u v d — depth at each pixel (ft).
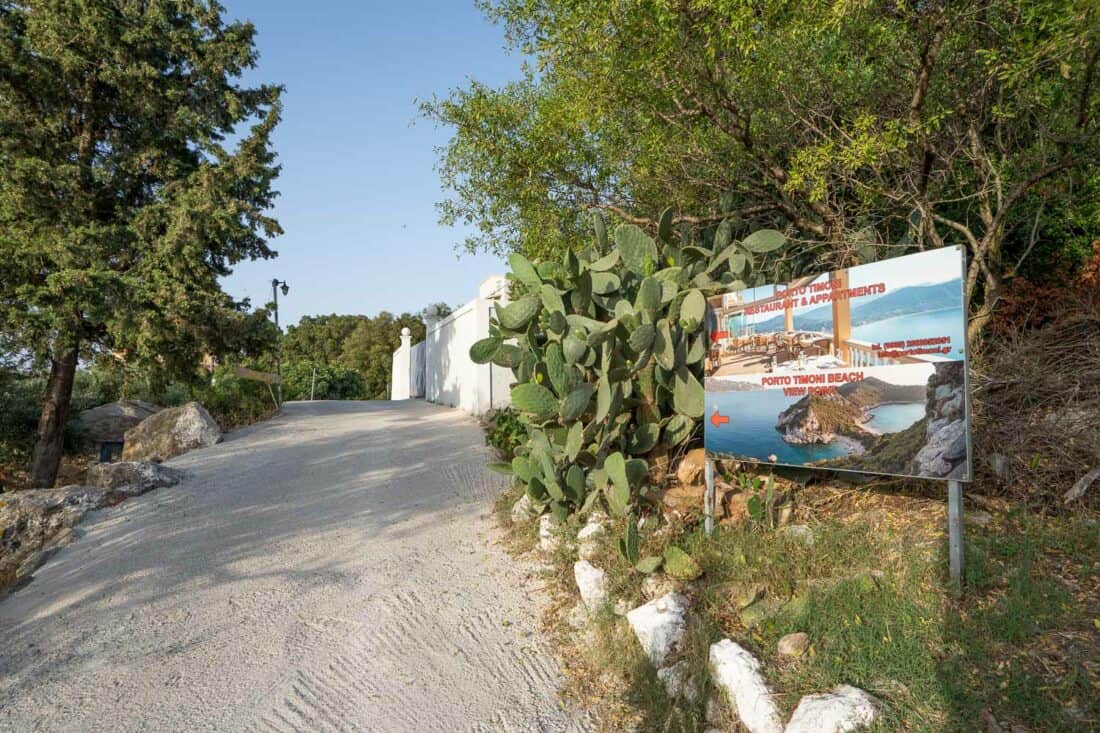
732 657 11.00
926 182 19.86
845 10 15.81
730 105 20.85
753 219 25.48
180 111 40.37
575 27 20.48
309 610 16.47
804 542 13.80
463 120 27.78
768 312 14.32
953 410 11.15
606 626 13.71
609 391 17.20
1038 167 19.25
